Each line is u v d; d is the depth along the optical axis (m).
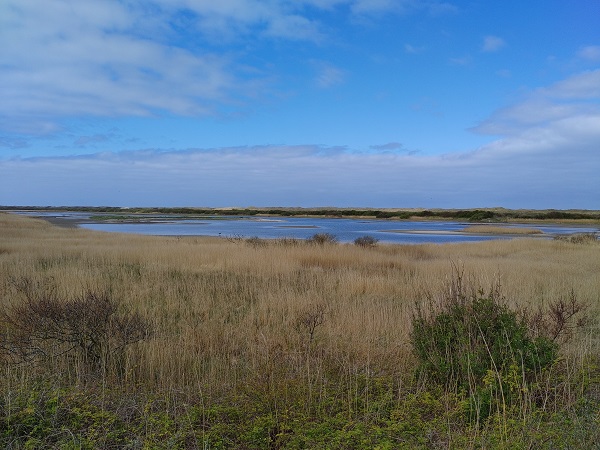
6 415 3.95
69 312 5.88
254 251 18.62
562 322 6.17
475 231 57.06
